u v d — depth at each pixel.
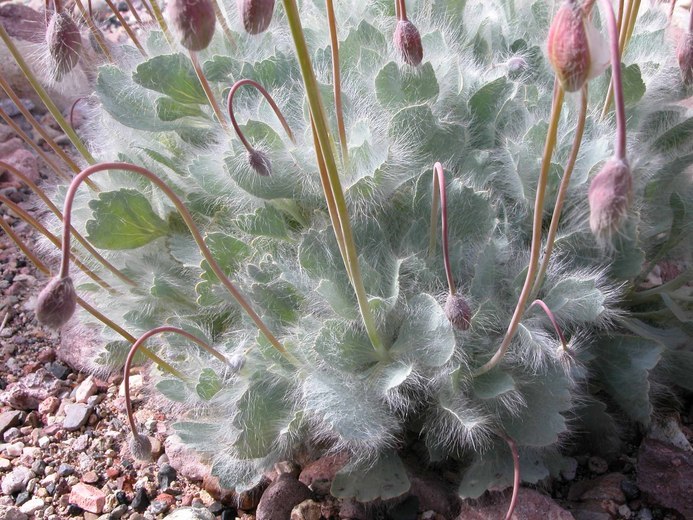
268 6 0.16
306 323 0.21
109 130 0.27
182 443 0.23
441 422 0.21
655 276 0.28
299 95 0.25
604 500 0.21
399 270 0.21
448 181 0.22
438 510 0.21
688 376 0.23
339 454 0.23
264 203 0.23
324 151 0.15
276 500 0.22
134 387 0.28
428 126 0.22
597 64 0.13
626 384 0.22
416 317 0.20
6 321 0.32
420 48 0.20
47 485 0.24
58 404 0.28
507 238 0.22
